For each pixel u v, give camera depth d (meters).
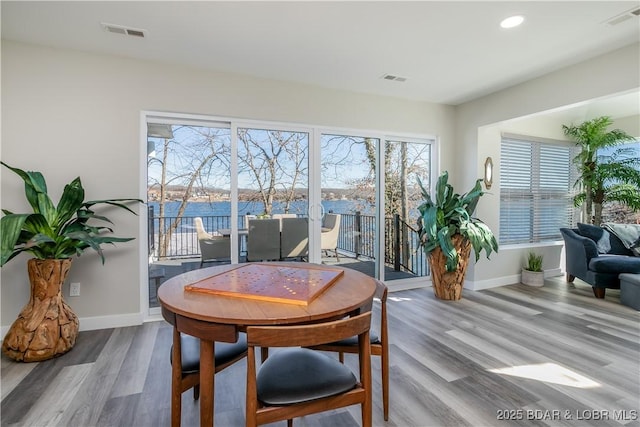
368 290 1.56
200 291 1.49
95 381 2.04
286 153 3.59
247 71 3.24
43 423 1.66
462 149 4.36
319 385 1.23
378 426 1.65
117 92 2.90
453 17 2.29
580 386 1.99
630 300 3.50
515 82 3.57
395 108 4.05
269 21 2.34
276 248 3.57
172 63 3.05
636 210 4.54
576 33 2.53
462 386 2.00
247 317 1.18
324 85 3.63
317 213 3.72
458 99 4.16
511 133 4.52
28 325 2.29
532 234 4.83
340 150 3.85
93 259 2.86
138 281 2.99
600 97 2.92
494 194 4.35
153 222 3.15
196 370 1.42
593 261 3.91
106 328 2.89
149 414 1.73
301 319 1.20
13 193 2.64
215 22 2.35
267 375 1.30
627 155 4.80
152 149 3.14
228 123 3.36
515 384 2.02
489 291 4.16
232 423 1.68
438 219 3.73
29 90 2.67
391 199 4.18
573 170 5.20
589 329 2.90
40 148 2.70
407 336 2.75
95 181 2.85
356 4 2.13
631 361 2.30
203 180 3.30
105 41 2.63
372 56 2.91
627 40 2.65
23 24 2.37
